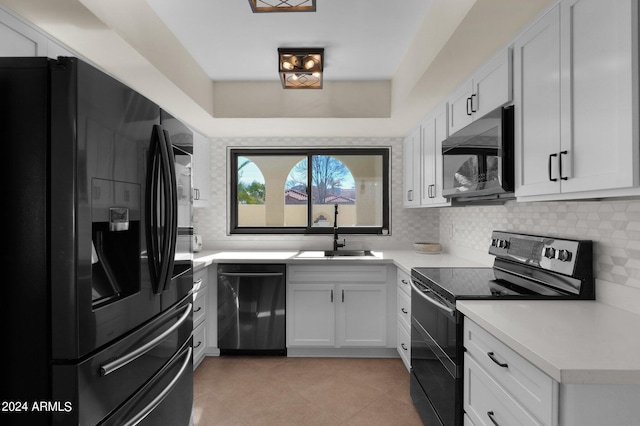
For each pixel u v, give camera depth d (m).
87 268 1.04
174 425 1.59
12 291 1.01
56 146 1.00
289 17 2.05
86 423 1.04
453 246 3.25
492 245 2.28
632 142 1.00
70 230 1.00
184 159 1.72
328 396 2.43
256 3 1.83
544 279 1.76
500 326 1.21
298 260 3.06
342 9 1.97
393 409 2.27
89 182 1.05
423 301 2.06
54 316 0.99
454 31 1.59
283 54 2.42
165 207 1.37
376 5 1.93
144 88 2.33
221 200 3.74
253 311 3.11
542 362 0.96
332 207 3.90
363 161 3.89
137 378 1.28
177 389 1.62
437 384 1.80
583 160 1.20
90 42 1.68
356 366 2.92
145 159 1.34
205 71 2.83
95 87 1.08
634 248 1.35
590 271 1.54
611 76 1.07
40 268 1.00
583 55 1.19
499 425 1.24
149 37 1.92
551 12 1.36
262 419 2.16
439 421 1.77
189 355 1.72
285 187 4.00
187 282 1.73
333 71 2.84
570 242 1.59
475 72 2.02
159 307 1.43
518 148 1.59
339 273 3.09
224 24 2.13
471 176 1.94
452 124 2.37
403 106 2.70
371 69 2.80
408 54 2.43
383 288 3.07
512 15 1.46
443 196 2.37
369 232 3.78
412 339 2.32
